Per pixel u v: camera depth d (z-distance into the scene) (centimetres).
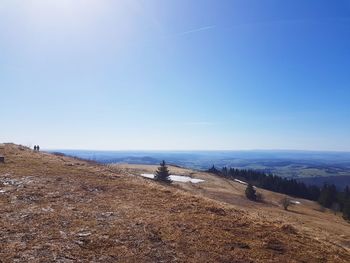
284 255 1706
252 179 14888
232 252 1634
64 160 4216
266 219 2523
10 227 1658
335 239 3353
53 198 2295
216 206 2512
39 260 1334
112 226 1812
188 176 10750
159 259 1467
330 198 10638
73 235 1634
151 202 2436
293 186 13750
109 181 3086
